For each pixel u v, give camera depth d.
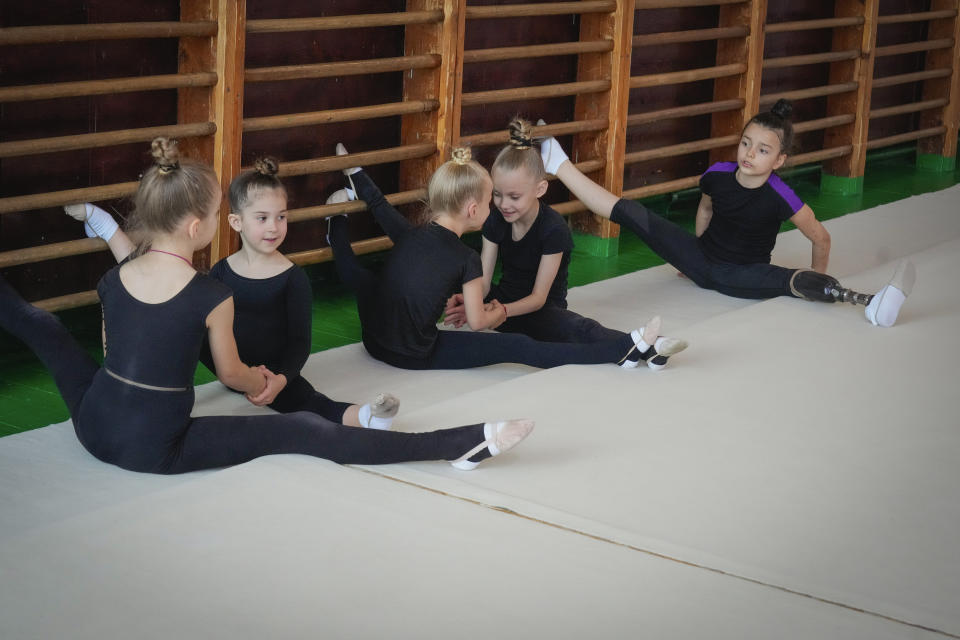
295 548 2.10
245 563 2.04
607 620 1.88
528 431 2.49
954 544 2.24
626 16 4.94
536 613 1.90
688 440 2.73
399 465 2.54
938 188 6.89
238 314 2.98
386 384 3.28
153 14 3.66
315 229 4.39
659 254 4.39
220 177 3.69
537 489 2.42
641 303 4.19
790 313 3.85
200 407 3.01
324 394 3.16
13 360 3.41
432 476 2.47
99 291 2.53
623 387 3.09
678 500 2.39
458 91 4.43
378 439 2.53
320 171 3.99
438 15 4.30
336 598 1.92
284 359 2.95
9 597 1.89
